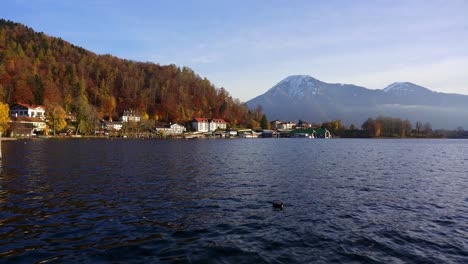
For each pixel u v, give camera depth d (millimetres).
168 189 31000
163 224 20125
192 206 24672
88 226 19422
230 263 14766
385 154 84562
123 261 14680
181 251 15969
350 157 72625
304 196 28750
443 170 50000
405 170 49188
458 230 19906
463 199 28703
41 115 179000
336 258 15453
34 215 21484
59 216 21344
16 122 146375
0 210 22562
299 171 45688
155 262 14664
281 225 20281
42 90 193875
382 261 15195
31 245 16328
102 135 181875
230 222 20766
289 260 15180
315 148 111562
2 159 56062
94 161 54562
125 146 103500
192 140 184125
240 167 49750
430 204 26641
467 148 124312
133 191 29734
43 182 33625
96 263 14414
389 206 25656
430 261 15266
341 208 24672
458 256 15906
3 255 15062
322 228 19812
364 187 33688
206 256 15438
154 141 155625
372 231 19422
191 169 46344
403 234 19000
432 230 19844
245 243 17188
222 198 27500
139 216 21719
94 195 27703
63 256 15070
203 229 19328
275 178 38812
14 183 32844
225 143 148000
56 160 55219
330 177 40312
